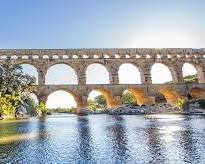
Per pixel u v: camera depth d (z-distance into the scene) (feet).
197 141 69.31
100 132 98.07
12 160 54.70
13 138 87.56
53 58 323.37
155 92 329.11
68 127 126.72
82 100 312.71
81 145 69.82
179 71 351.46
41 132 105.09
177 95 333.62
